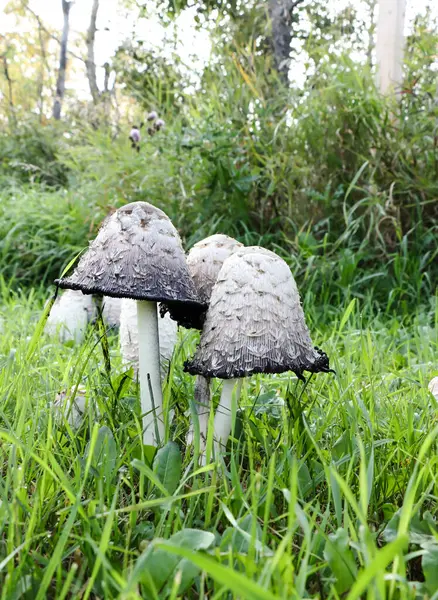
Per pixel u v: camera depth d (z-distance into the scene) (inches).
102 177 43.7
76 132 61.4
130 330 18.0
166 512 9.6
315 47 41.5
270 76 41.2
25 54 163.6
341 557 8.3
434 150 34.6
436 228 34.7
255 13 50.2
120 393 14.9
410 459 12.4
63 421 12.9
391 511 10.8
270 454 12.0
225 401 12.6
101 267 11.4
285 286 11.5
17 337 24.9
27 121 82.6
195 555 6.2
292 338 11.4
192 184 38.5
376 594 7.2
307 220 35.7
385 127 35.1
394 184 34.6
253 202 37.1
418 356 23.5
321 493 11.4
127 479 11.2
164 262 11.6
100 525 9.6
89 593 8.3
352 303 19.1
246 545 9.0
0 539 9.6
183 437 14.1
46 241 42.0
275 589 7.6
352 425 12.7
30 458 11.6
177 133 39.6
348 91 36.4
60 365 18.6
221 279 11.6
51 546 9.4
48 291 38.3
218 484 11.2
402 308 31.3
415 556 8.8
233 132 36.7
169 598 8.0
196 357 11.8
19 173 73.4
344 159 35.9
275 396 16.2
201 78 44.0
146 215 11.7
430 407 16.1
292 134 37.0
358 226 33.6
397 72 38.6
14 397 15.5
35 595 8.3
